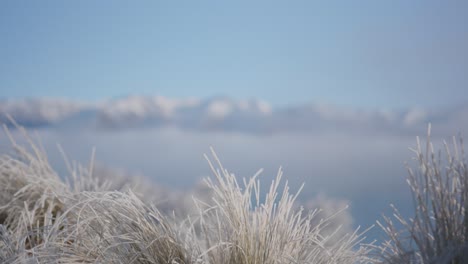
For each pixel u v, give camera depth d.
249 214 2.84
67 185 3.50
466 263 2.41
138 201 2.88
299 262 2.71
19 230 3.06
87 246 2.85
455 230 2.52
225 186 2.78
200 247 2.81
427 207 2.53
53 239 2.83
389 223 2.58
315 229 2.87
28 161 3.64
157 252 2.71
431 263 2.42
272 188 2.77
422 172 2.55
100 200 2.85
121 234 2.75
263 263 2.69
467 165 2.57
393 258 2.52
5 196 3.48
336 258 2.79
